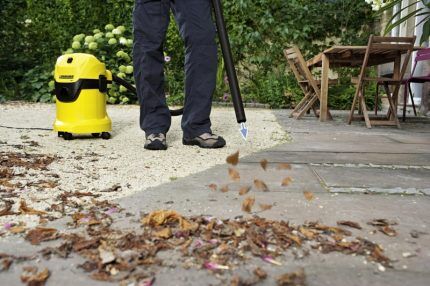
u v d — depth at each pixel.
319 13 7.74
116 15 7.91
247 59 7.87
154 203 1.71
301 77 5.88
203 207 1.66
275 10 7.78
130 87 3.55
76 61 3.23
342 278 1.12
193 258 1.21
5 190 1.87
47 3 8.00
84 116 3.25
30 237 1.35
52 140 3.26
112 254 1.21
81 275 1.12
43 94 7.20
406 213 1.63
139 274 1.12
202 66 2.93
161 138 2.93
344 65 5.49
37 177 2.11
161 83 3.01
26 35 8.04
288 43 7.84
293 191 1.91
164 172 2.24
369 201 1.78
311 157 2.73
